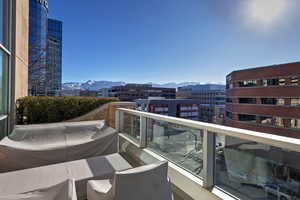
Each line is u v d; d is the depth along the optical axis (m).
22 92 4.67
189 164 1.84
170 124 2.16
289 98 21.95
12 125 3.40
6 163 2.44
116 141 3.40
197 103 40.72
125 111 3.37
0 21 2.87
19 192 1.66
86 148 3.04
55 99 4.11
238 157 1.33
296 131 21.38
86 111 4.41
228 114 31.98
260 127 24.88
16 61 3.58
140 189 1.24
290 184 1.02
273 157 1.11
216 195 1.42
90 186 1.60
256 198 1.21
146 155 2.55
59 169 2.21
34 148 2.68
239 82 27.94
